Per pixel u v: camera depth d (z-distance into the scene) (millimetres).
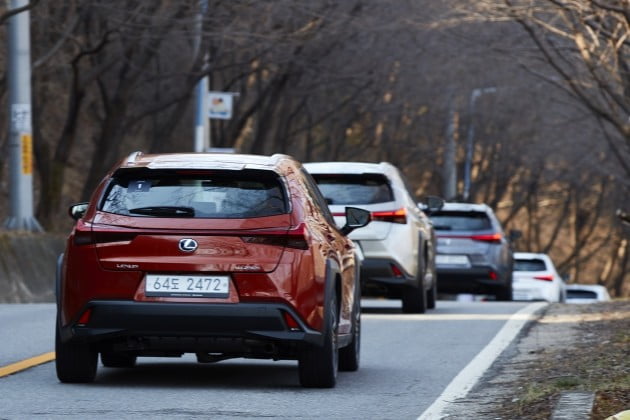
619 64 60375
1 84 72625
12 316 40375
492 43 76875
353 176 44219
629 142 62812
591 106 63219
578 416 19016
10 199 59312
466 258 62281
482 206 63562
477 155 144000
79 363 23844
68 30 68625
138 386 23969
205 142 79062
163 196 23188
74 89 76062
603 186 152125
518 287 81188
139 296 22641
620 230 154000
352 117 110125
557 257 183750
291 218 23062
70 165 112875
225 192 23250
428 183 146625
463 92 106500
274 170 23453
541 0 58875
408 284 44344
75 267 22953
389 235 43906
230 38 70125
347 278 26078
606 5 52438
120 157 113438
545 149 126562
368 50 88125
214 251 22656
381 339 35281
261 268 22641
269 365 28406
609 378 23297
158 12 70625
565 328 39062
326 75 87500
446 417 20469
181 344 22859
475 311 47688
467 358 30391
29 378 25000
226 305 22516
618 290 162125
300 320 22781
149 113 80250
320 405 21875
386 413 21078
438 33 82062
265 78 102500
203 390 23531
